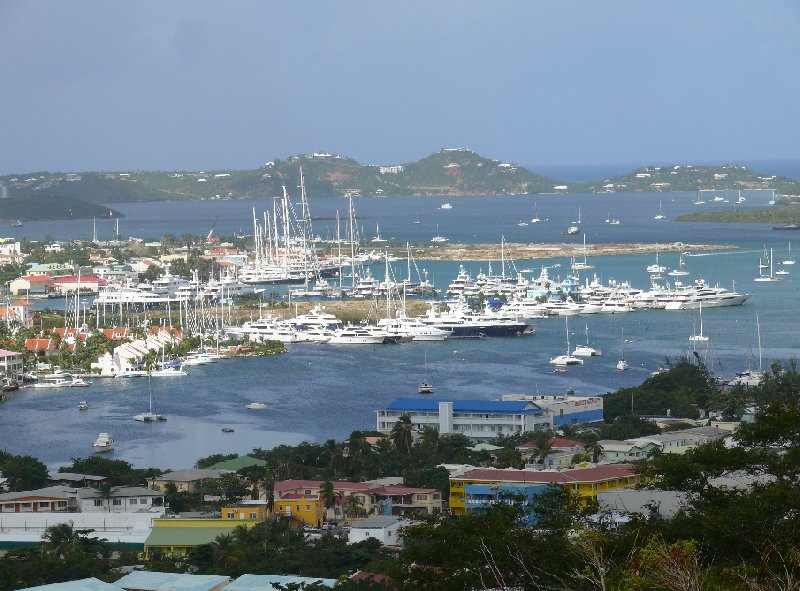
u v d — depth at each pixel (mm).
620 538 122000
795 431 138125
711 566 105812
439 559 123125
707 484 135000
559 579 110875
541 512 133625
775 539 117312
